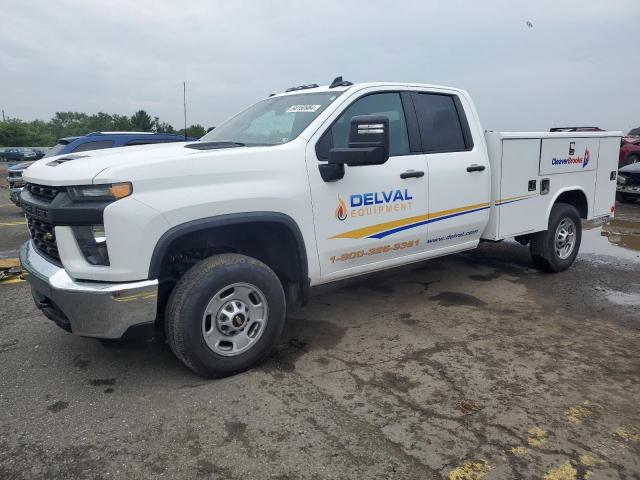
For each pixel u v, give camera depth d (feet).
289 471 8.76
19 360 12.99
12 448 9.41
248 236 13.00
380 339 14.20
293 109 14.55
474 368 12.42
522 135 17.83
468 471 8.73
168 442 9.56
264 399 11.02
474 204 16.90
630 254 24.52
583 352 13.32
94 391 11.42
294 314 16.19
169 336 11.28
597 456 9.12
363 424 10.09
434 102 16.35
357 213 13.78
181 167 10.91
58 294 10.55
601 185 21.68
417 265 21.98
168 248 10.88
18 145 280.72
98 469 8.84
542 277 20.25
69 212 10.31
